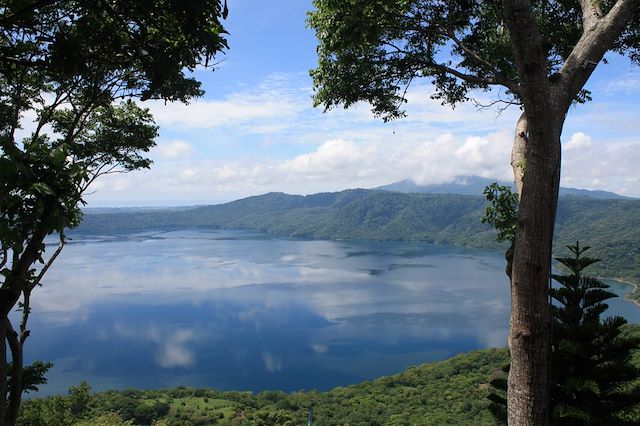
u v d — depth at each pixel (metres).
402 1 7.03
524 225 4.79
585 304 7.16
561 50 8.07
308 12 8.09
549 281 4.76
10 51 4.63
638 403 6.57
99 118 12.00
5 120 9.34
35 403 21.38
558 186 4.82
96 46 5.25
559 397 6.55
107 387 59.50
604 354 6.86
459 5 7.70
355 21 6.96
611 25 5.11
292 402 52.44
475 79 7.28
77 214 5.37
